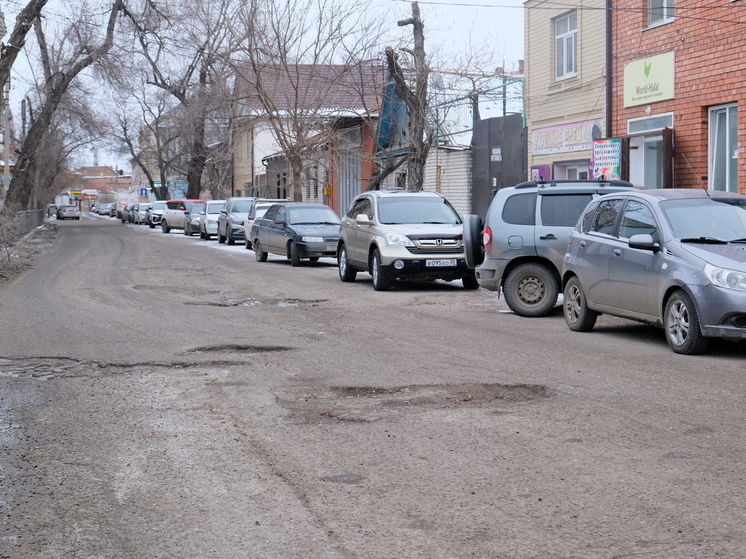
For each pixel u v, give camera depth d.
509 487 4.98
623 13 20.00
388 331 11.20
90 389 7.83
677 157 18.38
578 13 21.77
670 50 18.47
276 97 34.19
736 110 16.98
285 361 9.08
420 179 27.44
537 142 23.86
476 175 27.69
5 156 48.62
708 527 4.32
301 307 14.03
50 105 42.53
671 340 9.42
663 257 9.57
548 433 6.14
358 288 17.30
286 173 43.38
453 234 16.58
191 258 26.58
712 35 17.27
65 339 10.52
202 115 43.50
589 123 21.45
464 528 4.36
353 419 6.66
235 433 6.28
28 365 8.95
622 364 8.70
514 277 12.84
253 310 13.59
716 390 7.45
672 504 4.66
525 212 12.95
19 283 18.47
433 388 7.67
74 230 55.53
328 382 7.96
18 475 5.35
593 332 11.09
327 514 4.59
